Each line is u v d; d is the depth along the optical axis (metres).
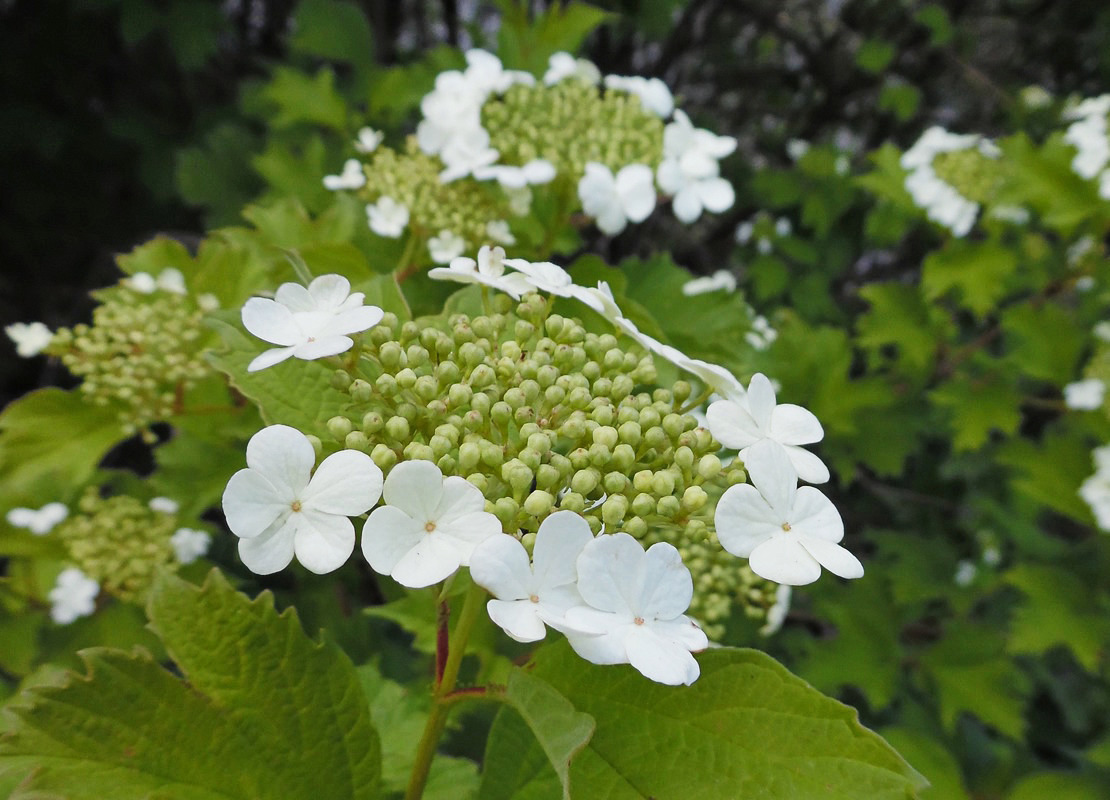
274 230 0.23
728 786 0.11
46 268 0.46
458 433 0.12
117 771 0.11
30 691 0.11
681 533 0.18
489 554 0.10
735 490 0.11
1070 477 0.33
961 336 0.47
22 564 0.23
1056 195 0.31
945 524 0.45
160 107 0.48
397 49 0.42
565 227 0.24
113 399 0.22
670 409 0.13
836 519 0.12
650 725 0.11
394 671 0.26
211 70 0.47
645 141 0.22
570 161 0.22
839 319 0.45
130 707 0.11
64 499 0.23
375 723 0.17
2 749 0.11
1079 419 0.34
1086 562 0.35
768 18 0.52
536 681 0.11
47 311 0.45
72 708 0.11
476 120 0.22
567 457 0.12
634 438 0.12
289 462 0.11
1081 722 0.39
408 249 0.23
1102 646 0.31
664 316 0.24
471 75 0.23
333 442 0.13
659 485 0.12
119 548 0.22
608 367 0.14
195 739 0.12
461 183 0.23
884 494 0.46
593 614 0.10
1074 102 0.48
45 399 0.21
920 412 0.39
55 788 0.10
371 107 0.30
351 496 0.11
